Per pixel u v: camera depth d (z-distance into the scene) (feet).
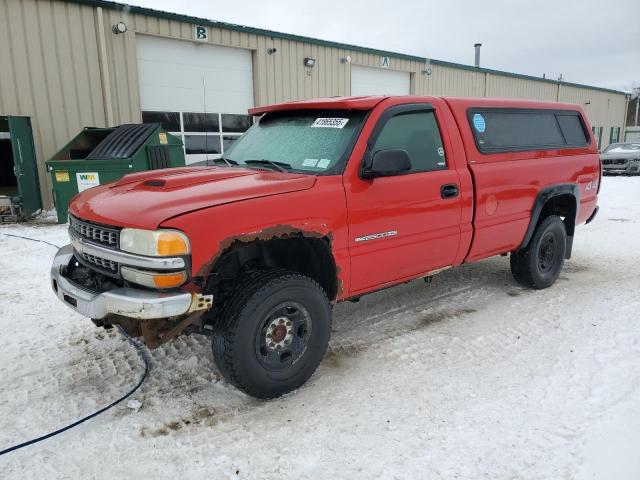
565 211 17.78
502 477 7.89
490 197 14.11
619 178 57.47
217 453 8.68
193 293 9.00
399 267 12.33
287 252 11.43
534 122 16.20
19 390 10.83
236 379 9.74
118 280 9.78
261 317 9.75
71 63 34.19
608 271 19.35
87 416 9.81
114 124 36.65
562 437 8.84
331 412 9.86
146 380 11.24
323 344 10.89
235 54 44.06
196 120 42.32
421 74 61.98
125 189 10.73
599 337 13.05
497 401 10.09
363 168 11.21
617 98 113.80
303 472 8.16
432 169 12.84
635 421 9.20
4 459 8.55
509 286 17.61
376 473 8.08
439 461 8.32
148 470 8.27
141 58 38.34
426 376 11.21
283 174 11.08
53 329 14.01
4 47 31.53
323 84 50.85
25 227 28.30
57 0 33.06
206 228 8.94
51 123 33.81
